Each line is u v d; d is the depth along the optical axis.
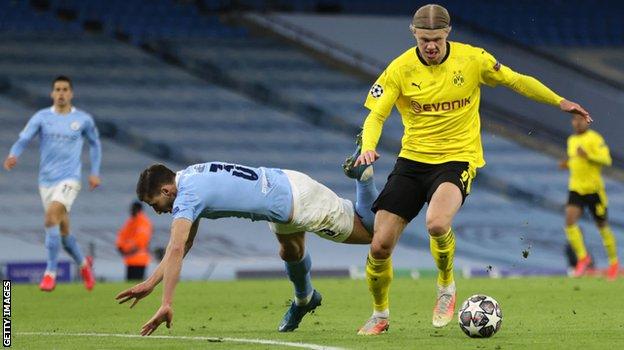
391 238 31.97
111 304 48.91
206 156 108.75
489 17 130.62
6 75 112.69
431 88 32.50
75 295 55.12
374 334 32.44
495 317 30.88
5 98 111.56
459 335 31.86
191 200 29.75
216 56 121.50
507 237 103.44
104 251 94.50
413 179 32.78
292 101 118.19
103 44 120.44
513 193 112.19
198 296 53.53
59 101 55.59
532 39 129.00
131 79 116.38
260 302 49.00
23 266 81.06
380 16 126.44
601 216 71.50
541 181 113.62
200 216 30.78
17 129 107.94
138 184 30.64
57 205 55.03
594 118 122.12
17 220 98.12
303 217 31.84
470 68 32.62
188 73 119.19
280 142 112.56
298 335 32.59
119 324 38.66
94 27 122.31
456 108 32.69
